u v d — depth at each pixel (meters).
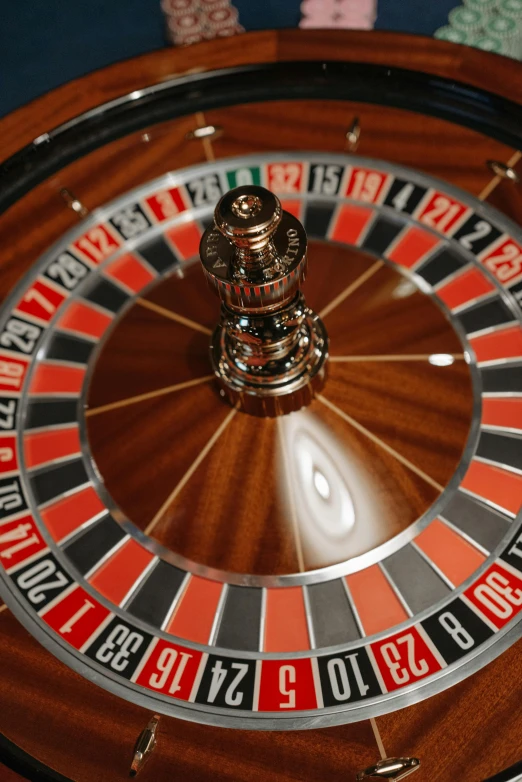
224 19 1.65
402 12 1.65
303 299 1.03
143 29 1.71
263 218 0.92
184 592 0.98
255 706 0.92
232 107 1.20
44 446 1.06
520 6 1.60
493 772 0.88
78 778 0.89
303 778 0.88
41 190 1.17
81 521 1.02
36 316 1.13
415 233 1.15
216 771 0.89
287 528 1.00
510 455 1.01
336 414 1.05
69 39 1.72
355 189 1.17
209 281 0.97
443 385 1.05
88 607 0.98
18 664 0.95
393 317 1.09
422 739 0.89
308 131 1.19
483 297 1.10
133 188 1.19
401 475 1.01
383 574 0.97
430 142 1.17
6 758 0.90
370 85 1.19
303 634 0.95
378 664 0.93
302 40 1.20
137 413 1.07
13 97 1.66
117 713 0.92
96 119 1.19
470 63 1.17
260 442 1.04
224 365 1.05
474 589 0.96
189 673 0.94
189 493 1.02
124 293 1.14
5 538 1.01
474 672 0.92
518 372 1.05
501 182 1.15
